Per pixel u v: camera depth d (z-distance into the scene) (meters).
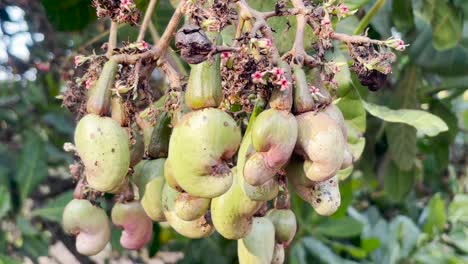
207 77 0.41
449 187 1.32
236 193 0.43
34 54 1.20
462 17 0.75
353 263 1.03
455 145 1.42
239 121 0.44
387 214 1.32
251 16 0.44
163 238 1.16
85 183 0.50
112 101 0.45
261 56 0.41
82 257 1.18
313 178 0.41
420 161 1.26
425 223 1.17
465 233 1.10
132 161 0.48
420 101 0.90
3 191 0.83
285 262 1.01
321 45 0.44
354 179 1.28
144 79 0.47
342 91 0.61
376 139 0.87
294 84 0.41
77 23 0.81
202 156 0.41
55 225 1.17
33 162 0.95
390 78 0.87
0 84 1.21
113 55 0.45
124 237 0.51
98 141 0.43
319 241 1.01
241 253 0.47
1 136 1.16
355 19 0.69
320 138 0.40
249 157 0.41
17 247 0.95
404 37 0.82
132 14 0.47
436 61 0.80
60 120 1.12
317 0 0.54
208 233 0.47
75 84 0.50
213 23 0.42
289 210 0.48
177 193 0.46
